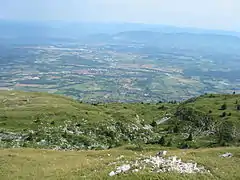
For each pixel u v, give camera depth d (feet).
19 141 265.95
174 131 353.10
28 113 341.41
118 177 118.62
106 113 404.98
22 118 326.65
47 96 482.28
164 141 303.27
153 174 118.21
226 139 310.45
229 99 445.37
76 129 310.04
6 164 165.89
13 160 172.86
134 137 325.62
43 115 336.49
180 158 144.25
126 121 362.12
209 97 483.10
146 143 313.12
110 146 286.25
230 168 143.13
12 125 305.73
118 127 337.93
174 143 308.81
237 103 405.39
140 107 522.47
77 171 140.05
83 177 126.21
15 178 145.79
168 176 117.50
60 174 142.20
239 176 133.80
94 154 193.67
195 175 123.75
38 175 148.15
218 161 153.48
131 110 463.01
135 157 149.38
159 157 144.97
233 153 174.81
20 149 203.72
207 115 366.84
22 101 412.36
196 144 297.53
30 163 169.78
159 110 490.08
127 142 308.60
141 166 128.77
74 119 336.49
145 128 359.25
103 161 151.12
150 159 138.62
